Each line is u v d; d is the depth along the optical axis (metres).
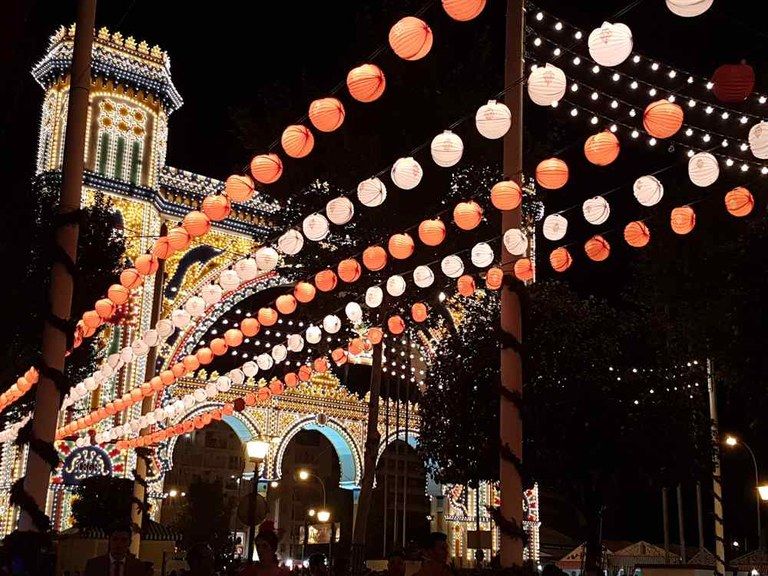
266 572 8.03
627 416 21.45
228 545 39.12
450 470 24.45
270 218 21.83
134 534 23.59
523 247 9.62
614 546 40.72
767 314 13.88
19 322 19.61
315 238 12.47
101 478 27.62
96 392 30.53
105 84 32.94
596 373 21.59
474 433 23.03
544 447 21.44
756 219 14.35
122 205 32.22
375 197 10.72
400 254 12.84
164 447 32.22
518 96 9.98
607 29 7.86
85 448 29.91
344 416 38.12
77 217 9.14
